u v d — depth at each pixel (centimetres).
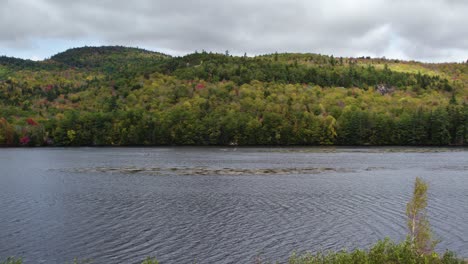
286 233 4109
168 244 3778
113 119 19962
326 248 3647
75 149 17175
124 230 4231
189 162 11212
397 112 19875
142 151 15662
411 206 2911
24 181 7762
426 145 18100
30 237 3997
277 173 8769
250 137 18600
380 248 2686
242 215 4862
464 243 3734
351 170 9275
